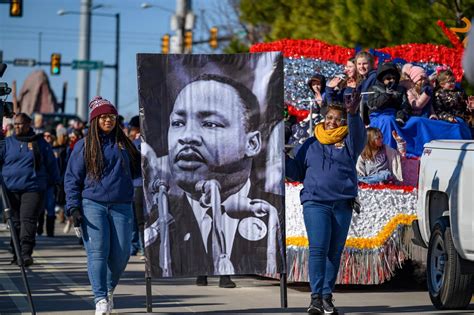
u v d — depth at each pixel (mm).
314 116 19938
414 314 14789
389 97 19062
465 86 25688
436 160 15531
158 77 14531
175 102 14578
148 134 14477
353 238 17078
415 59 22859
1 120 15203
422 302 16219
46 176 21641
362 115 19234
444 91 19844
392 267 17219
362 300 16469
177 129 14578
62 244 27938
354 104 14023
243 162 14695
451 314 14820
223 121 14672
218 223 14648
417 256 17344
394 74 19219
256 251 14695
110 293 14133
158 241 14523
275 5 34500
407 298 16766
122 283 18953
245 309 15289
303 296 16953
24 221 21422
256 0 34844
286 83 22172
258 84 14711
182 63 14602
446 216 15289
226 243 14648
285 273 14805
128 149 14195
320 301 14172
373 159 17875
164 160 14523
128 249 14016
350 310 15219
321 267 14117
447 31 23516
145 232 14492
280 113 14688
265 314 14719
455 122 19594
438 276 15391
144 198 14469
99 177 13703
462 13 29438
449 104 19797
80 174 13820
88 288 17906
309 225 14188
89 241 13750
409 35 29438
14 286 18203
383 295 17156
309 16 33438
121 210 13906
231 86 14688
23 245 21453
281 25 34219
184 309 15273
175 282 19109
